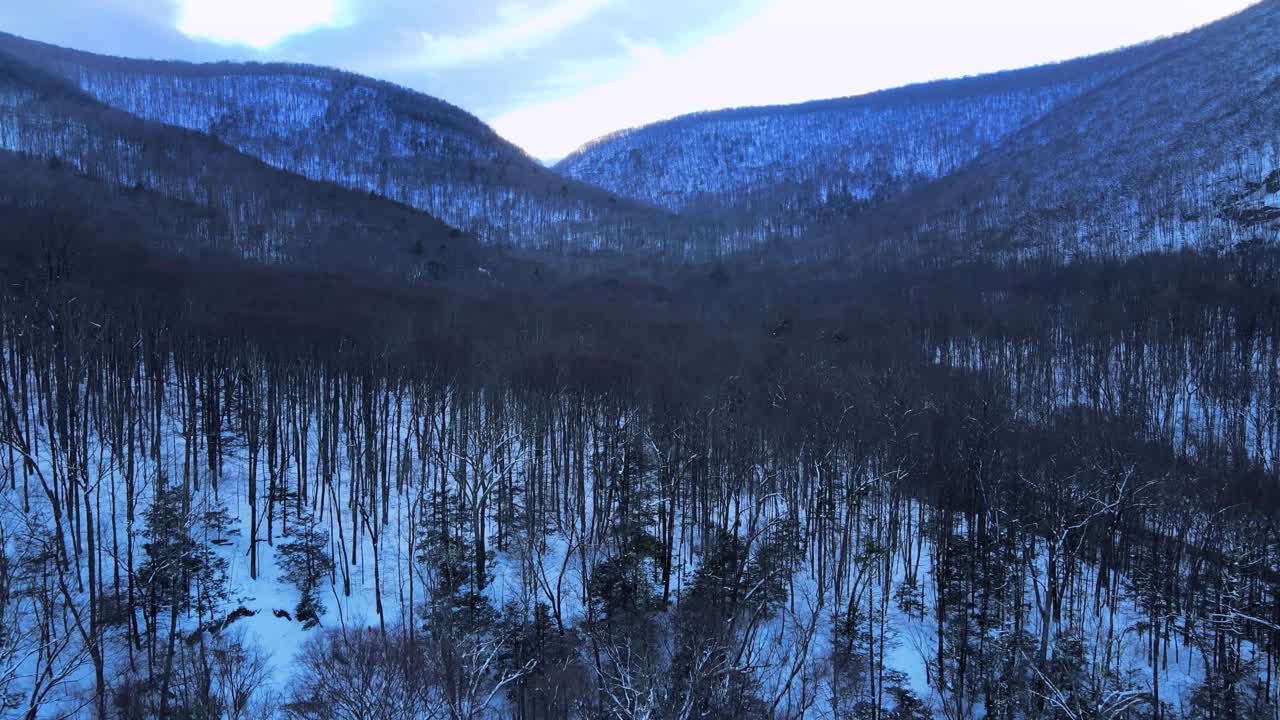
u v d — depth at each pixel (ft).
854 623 154.10
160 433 170.81
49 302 173.78
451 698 107.76
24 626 118.01
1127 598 161.07
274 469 174.19
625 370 240.73
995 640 139.74
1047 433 213.87
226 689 117.60
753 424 211.00
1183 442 223.10
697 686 110.52
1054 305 345.72
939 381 253.03
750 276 504.84
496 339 264.72
